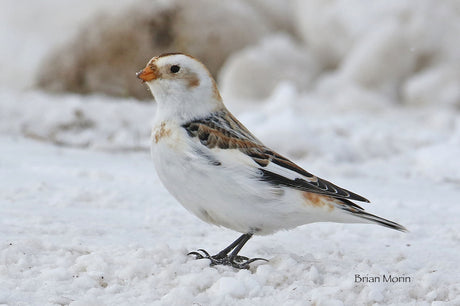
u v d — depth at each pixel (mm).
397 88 26969
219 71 29297
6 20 34406
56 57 28984
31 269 6988
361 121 20016
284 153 15992
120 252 7551
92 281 6699
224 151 7402
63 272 6797
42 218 8992
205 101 7770
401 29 27141
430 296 6645
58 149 15344
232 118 7871
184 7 28953
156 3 28641
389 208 10828
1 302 6195
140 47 28266
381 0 28094
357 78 27000
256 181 7332
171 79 7684
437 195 12227
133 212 9766
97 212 9633
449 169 14516
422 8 27281
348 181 13352
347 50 28703
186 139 7457
